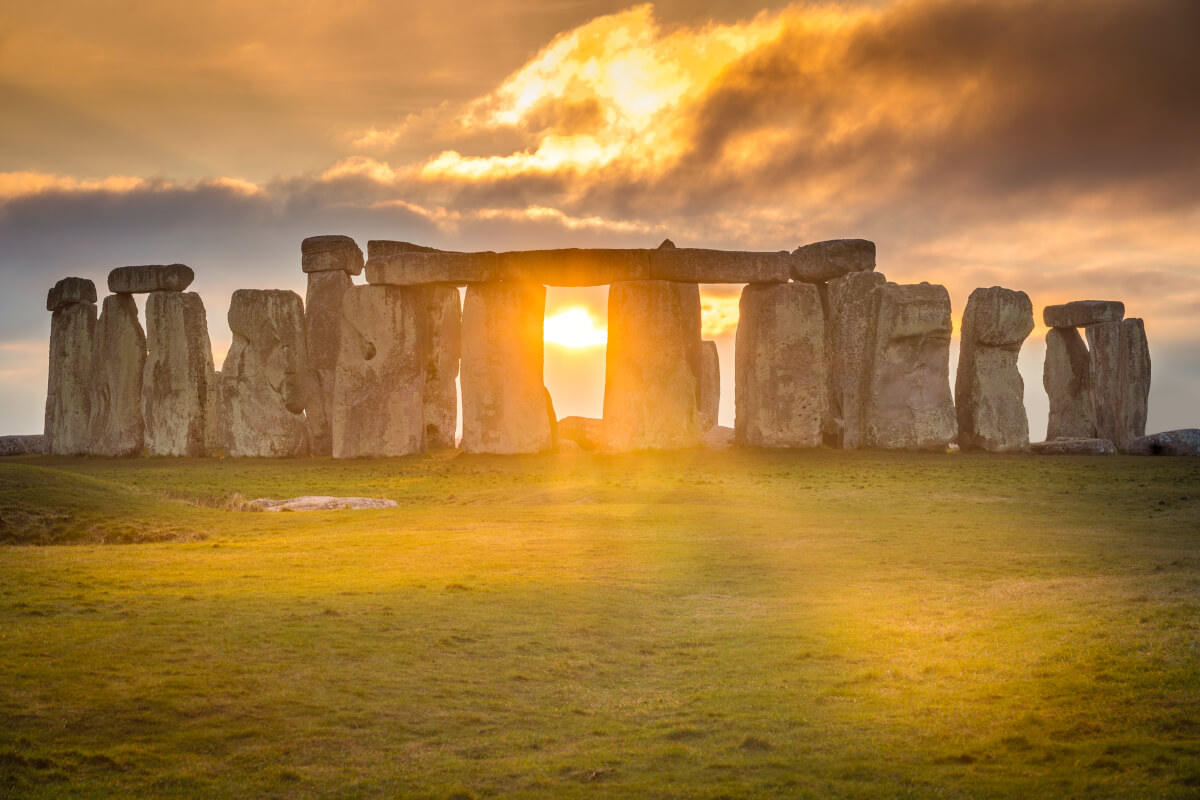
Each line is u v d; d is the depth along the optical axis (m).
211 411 58.50
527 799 12.17
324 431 57.97
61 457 59.28
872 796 11.92
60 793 11.91
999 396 57.34
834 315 57.91
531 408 54.34
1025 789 11.79
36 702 14.09
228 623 18.06
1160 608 17.22
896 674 15.99
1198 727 12.70
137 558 24.38
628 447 53.19
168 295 58.38
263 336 57.56
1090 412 68.12
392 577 22.70
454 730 14.26
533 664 17.14
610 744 13.88
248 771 12.70
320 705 14.72
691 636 19.00
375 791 12.32
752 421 55.75
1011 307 57.09
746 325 56.38
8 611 18.28
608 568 24.78
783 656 17.45
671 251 54.47
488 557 25.70
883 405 55.62
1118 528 30.64
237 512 34.03
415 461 52.38
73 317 62.56
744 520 32.81
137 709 14.11
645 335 53.66
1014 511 35.22
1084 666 14.82
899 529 30.94
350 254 58.94
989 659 15.88
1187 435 56.94
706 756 13.31
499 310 54.59
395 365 55.28
